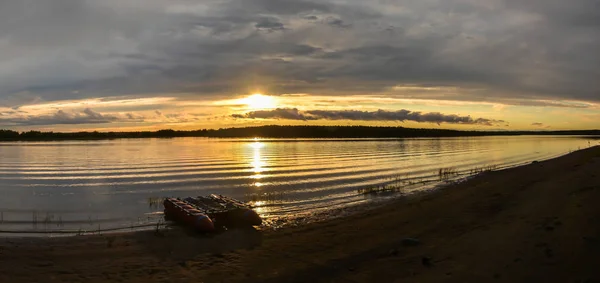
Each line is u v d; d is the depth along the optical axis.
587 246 10.09
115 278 11.71
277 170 47.75
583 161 39.59
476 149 98.25
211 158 69.38
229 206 20.70
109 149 104.56
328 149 102.69
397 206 22.61
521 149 95.31
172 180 38.78
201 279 11.49
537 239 11.43
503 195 22.45
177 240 16.41
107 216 22.80
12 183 37.34
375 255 12.78
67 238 16.77
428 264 10.89
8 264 12.71
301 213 22.31
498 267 9.78
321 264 12.33
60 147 118.12
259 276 11.57
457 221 16.81
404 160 63.38
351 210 22.55
